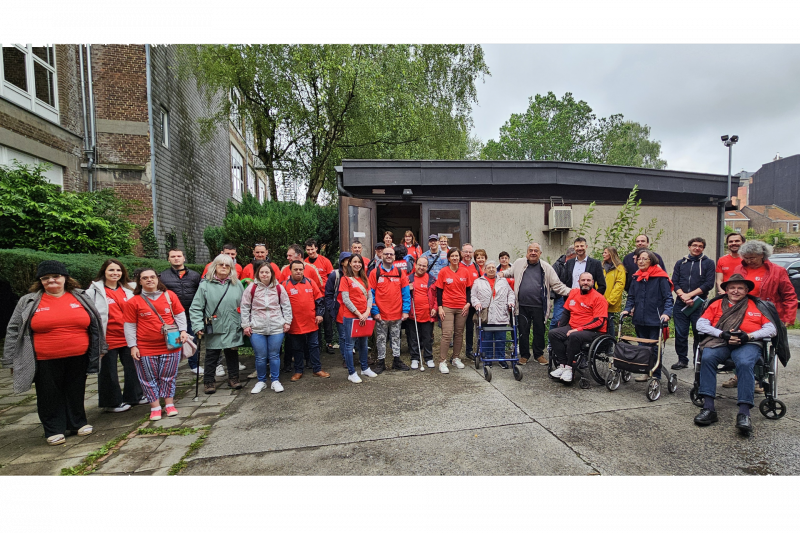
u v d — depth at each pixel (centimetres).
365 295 535
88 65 1049
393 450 338
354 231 836
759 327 388
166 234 1180
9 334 361
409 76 1308
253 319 500
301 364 553
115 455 346
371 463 318
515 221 919
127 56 1073
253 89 1267
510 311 560
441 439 355
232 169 1992
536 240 931
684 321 576
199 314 495
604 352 496
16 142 873
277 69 1221
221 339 503
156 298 426
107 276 458
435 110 1501
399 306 573
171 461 333
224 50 1165
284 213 1062
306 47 1148
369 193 867
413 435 365
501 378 536
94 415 449
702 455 321
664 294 497
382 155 1409
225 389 527
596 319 492
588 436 356
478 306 543
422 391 487
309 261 698
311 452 339
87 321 393
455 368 593
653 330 521
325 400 465
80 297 396
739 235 536
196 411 448
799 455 319
